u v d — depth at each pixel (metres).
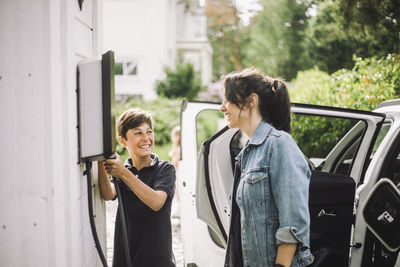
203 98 17.22
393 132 3.15
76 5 1.92
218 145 3.03
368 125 3.16
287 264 1.63
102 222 2.38
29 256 1.69
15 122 1.67
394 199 2.88
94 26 2.25
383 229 2.87
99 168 2.28
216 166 3.00
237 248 1.89
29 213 1.68
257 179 1.72
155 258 2.27
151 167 2.39
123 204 2.35
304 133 6.64
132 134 2.36
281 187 1.66
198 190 3.01
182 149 3.56
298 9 14.34
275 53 15.46
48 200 1.67
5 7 1.65
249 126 1.85
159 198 2.24
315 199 2.54
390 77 5.57
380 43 6.49
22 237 1.69
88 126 1.92
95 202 2.25
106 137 1.90
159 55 19.55
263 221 1.72
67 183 1.79
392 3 6.23
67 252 1.80
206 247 3.23
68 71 1.78
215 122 15.58
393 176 3.48
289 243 1.62
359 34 6.72
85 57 2.09
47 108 1.65
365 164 3.14
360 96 5.89
